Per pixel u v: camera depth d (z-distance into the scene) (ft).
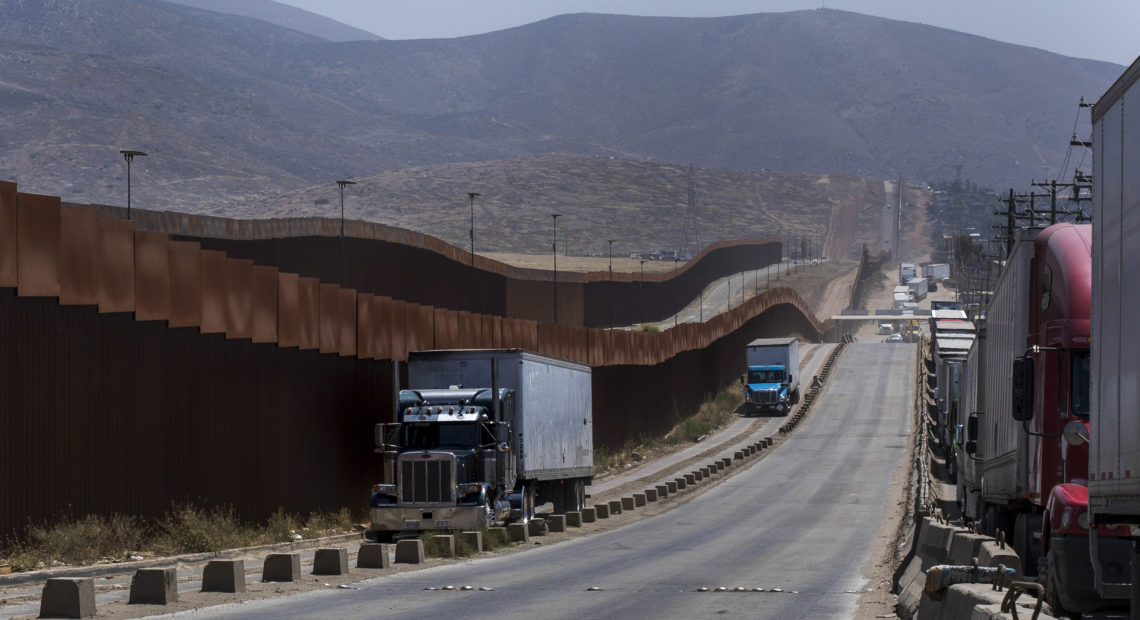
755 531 270.26
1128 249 84.79
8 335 170.81
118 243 192.95
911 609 121.70
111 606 126.93
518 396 244.01
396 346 297.94
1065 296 132.16
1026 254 146.41
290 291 244.83
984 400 192.24
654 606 134.21
